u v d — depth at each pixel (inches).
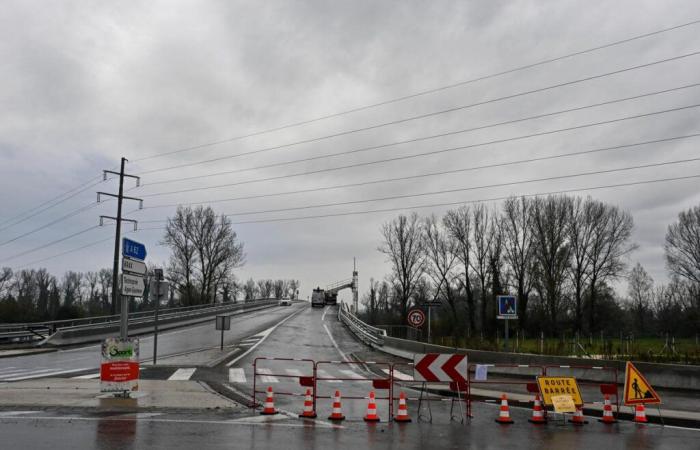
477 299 3129.9
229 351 1230.3
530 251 2824.8
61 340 1371.8
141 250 629.6
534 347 1307.8
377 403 641.6
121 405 530.9
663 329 2625.5
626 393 544.4
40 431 406.3
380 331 1501.0
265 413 526.9
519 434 463.5
